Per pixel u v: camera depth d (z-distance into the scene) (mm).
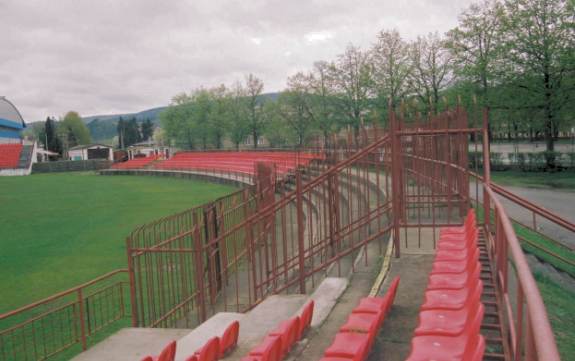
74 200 30156
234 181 34594
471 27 31875
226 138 69250
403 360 4387
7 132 79750
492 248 6086
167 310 9047
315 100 45625
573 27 26609
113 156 87438
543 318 1702
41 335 8086
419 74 37281
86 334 8031
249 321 6477
